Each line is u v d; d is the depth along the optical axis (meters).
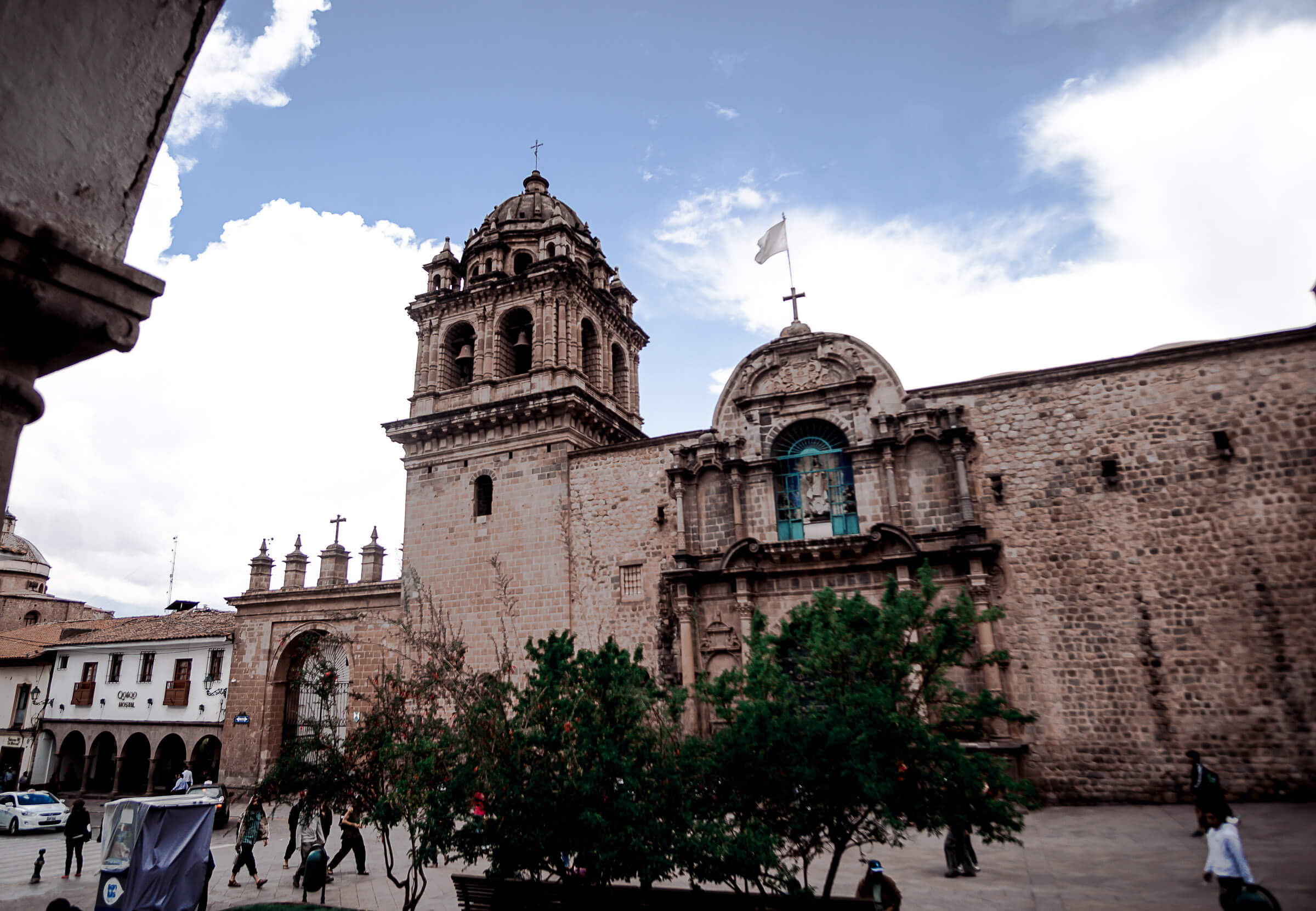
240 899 17.75
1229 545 22.64
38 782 47.78
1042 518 24.83
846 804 10.84
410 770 12.02
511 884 11.69
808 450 28.86
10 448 3.26
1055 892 14.23
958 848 15.86
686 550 28.66
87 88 3.52
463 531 33.44
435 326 37.97
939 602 24.92
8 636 56.81
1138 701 22.67
